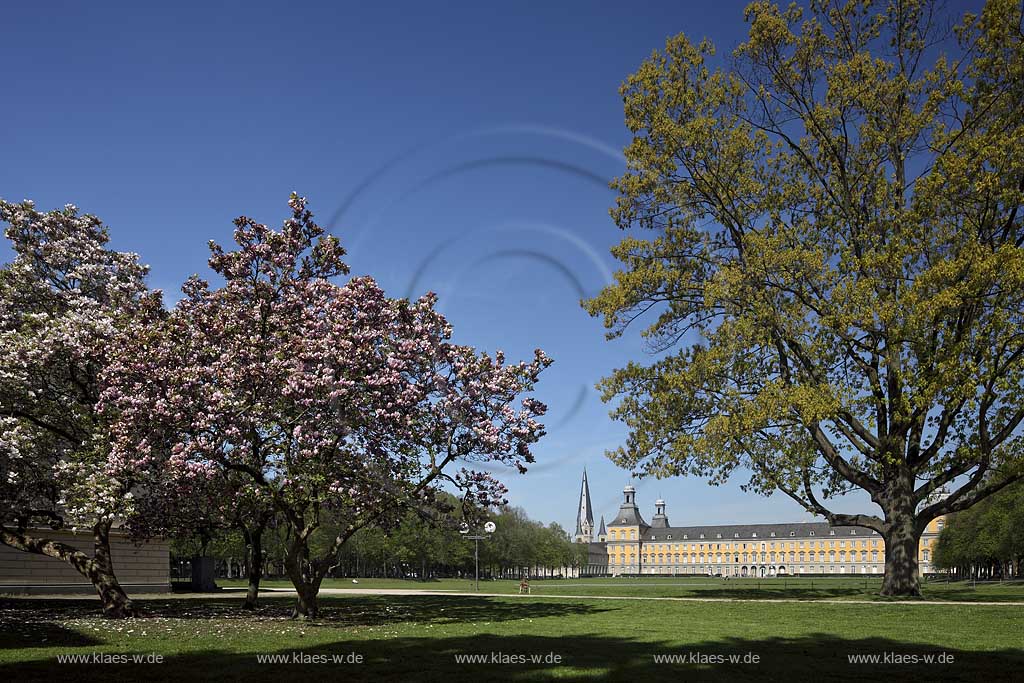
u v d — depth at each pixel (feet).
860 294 93.09
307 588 77.61
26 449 77.25
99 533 82.99
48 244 86.63
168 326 73.72
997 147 91.40
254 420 69.72
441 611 89.45
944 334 93.09
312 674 41.27
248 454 70.95
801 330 98.17
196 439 67.21
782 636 60.03
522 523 429.38
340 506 77.20
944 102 102.78
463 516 84.12
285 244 76.84
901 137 103.86
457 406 74.28
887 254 93.56
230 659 46.85
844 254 100.42
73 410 82.79
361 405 72.64
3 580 116.88
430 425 75.61
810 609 87.92
